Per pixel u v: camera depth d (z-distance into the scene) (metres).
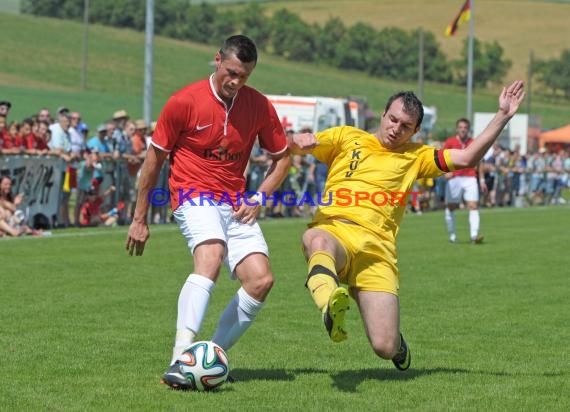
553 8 193.00
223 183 10.23
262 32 161.12
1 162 25.97
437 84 149.38
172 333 13.20
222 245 9.99
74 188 28.91
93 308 15.16
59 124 28.75
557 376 10.97
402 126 10.48
